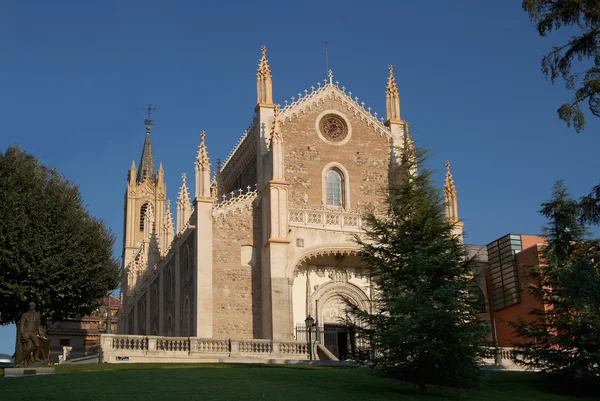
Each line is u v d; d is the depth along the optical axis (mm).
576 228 33781
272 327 48625
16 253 42875
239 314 50406
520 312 55469
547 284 37938
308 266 53156
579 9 31078
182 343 40750
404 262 31109
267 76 56688
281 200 51500
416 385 31125
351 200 55594
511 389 34500
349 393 27812
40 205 44875
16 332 44594
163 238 67500
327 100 57219
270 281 49625
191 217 55406
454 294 29422
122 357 39188
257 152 55250
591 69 30828
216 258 51000
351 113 57625
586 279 30438
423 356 28406
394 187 33312
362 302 53500
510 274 56781
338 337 52812
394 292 29422
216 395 24953
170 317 60844
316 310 51219
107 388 25906
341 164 56094
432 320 28125
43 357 34438
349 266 54188
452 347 28188
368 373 34312
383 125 58281
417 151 34406
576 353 35656
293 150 55156
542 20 31766
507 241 57844
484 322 30375
